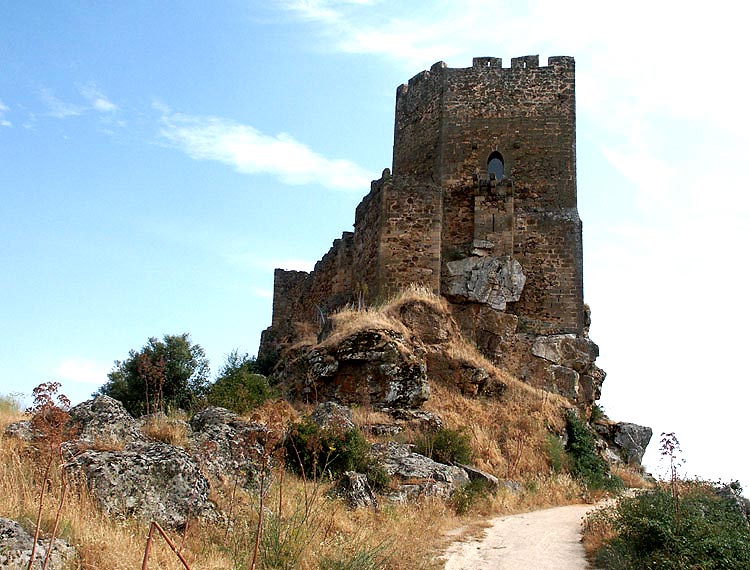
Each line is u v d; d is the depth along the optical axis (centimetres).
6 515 1166
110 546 1155
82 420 1619
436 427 2956
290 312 5281
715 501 2227
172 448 1504
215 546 1335
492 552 1705
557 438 3316
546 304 3956
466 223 4059
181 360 3291
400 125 4547
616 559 1634
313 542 1432
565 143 4141
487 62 4278
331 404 2888
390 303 3609
